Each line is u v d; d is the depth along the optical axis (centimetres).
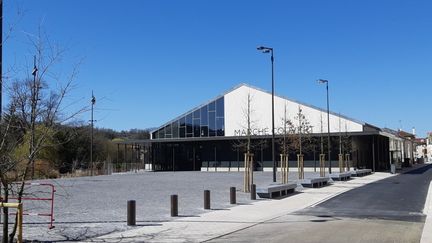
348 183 3544
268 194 2347
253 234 1274
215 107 6519
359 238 1182
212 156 6656
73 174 4888
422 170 6253
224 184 3431
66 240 1180
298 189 2942
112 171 6141
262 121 6297
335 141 5947
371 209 1880
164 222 1516
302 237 1208
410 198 2334
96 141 7069
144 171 6619
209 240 1188
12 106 948
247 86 6394
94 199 2283
